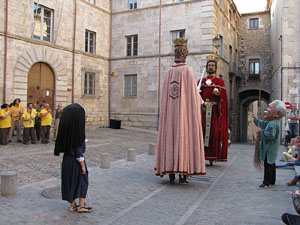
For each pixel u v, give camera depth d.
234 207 4.96
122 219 4.42
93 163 8.90
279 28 21.80
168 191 6.07
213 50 19.86
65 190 4.59
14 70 16.02
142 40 22.09
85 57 20.78
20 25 16.33
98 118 22.11
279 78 21.27
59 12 18.66
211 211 4.77
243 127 32.81
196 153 6.44
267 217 4.41
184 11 20.67
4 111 11.37
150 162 9.59
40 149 10.93
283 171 8.30
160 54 21.36
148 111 21.70
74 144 4.46
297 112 14.49
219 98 8.65
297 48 19.28
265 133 6.08
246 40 30.14
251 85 29.62
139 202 5.29
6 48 15.58
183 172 6.33
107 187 6.27
